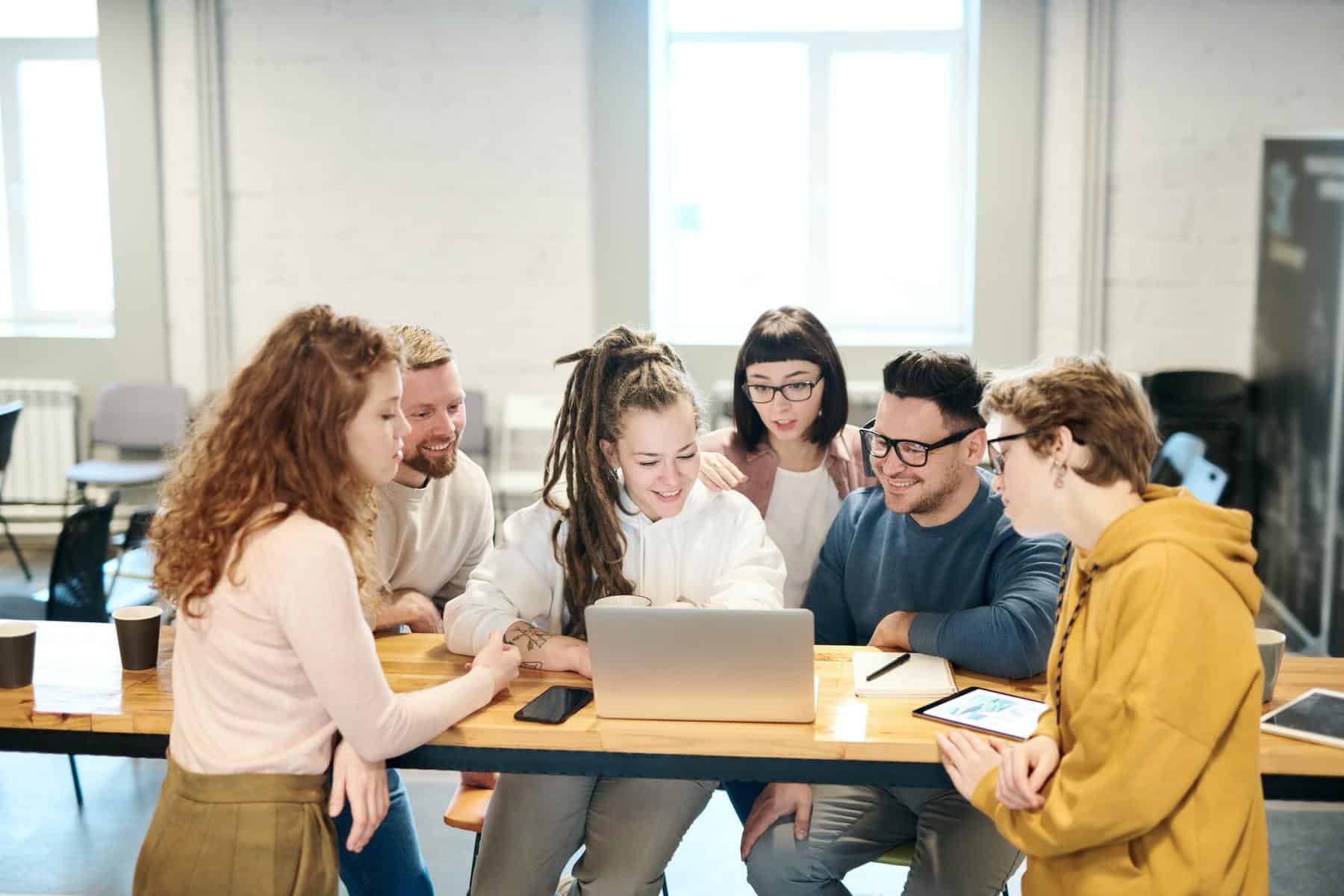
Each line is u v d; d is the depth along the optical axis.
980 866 2.06
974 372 2.17
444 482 2.57
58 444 6.48
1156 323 6.23
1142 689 1.46
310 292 6.50
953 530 2.22
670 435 2.04
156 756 1.94
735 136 6.67
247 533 1.68
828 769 1.80
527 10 6.27
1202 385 6.01
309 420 1.71
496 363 6.52
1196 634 1.47
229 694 1.72
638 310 6.39
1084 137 6.09
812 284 6.75
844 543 2.43
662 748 1.82
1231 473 5.96
